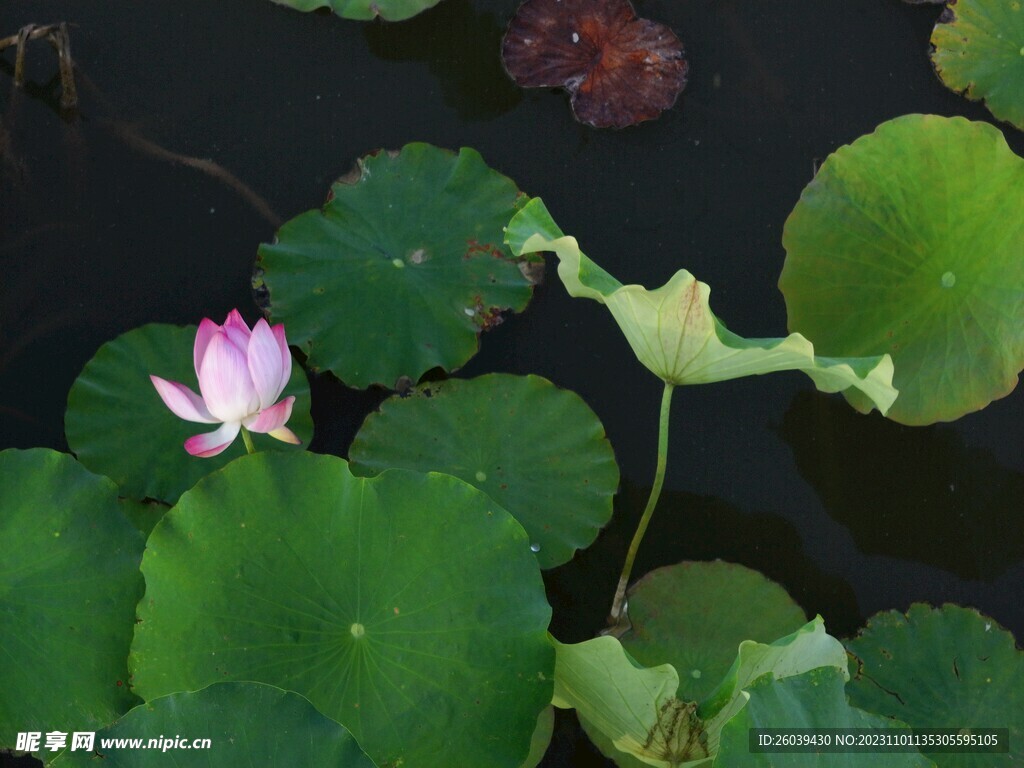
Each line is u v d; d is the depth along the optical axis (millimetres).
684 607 2918
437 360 2980
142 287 3049
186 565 2709
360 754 2594
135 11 3162
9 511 2748
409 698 2703
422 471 2910
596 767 2896
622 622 2916
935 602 3002
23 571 2734
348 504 2738
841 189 3002
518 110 3162
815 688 2648
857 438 3076
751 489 3043
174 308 3043
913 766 2613
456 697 2709
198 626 2699
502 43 3154
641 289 2703
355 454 2918
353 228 3016
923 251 2986
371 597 2725
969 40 3184
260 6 3178
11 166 3086
